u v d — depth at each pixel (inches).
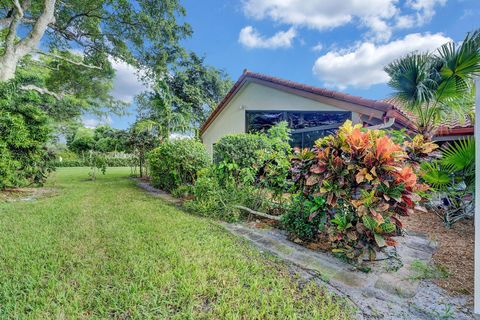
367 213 111.4
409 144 177.3
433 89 234.4
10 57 406.0
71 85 847.7
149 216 204.4
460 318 84.4
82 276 104.8
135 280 102.8
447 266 119.2
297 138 350.0
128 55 606.2
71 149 748.6
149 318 81.0
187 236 156.2
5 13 479.2
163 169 364.2
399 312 87.7
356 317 84.4
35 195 308.5
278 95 363.3
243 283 103.9
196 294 94.5
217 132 488.1
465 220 194.5
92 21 539.5
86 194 320.8
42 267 111.5
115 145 602.9
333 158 126.8
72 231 162.1
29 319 79.6
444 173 179.8
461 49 212.1
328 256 132.5
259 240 157.4
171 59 690.8
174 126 634.8
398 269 117.0
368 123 262.7
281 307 88.6
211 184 227.5
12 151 310.8
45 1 433.4
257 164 209.5
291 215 163.0
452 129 263.9
